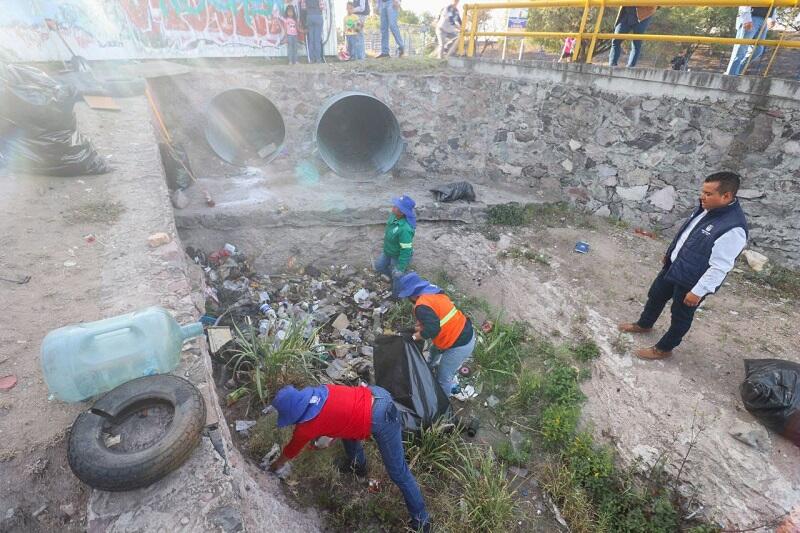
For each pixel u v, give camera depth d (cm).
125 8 769
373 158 884
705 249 361
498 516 343
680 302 397
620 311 540
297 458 357
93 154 492
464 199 769
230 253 657
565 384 464
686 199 671
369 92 835
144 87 709
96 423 218
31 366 266
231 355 425
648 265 627
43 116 441
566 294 582
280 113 789
